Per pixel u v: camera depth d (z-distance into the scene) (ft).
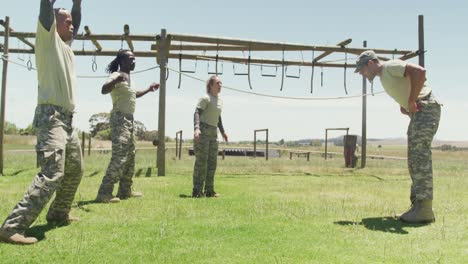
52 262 10.30
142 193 22.90
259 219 15.79
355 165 50.47
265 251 11.41
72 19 15.42
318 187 27.61
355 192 24.93
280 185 28.76
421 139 15.69
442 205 19.57
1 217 15.07
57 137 12.86
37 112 12.93
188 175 35.01
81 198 20.97
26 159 49.62
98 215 16.31
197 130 21.90
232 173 39.27
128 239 12.55
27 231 13.33
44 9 12.74
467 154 123.65
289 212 17.35
